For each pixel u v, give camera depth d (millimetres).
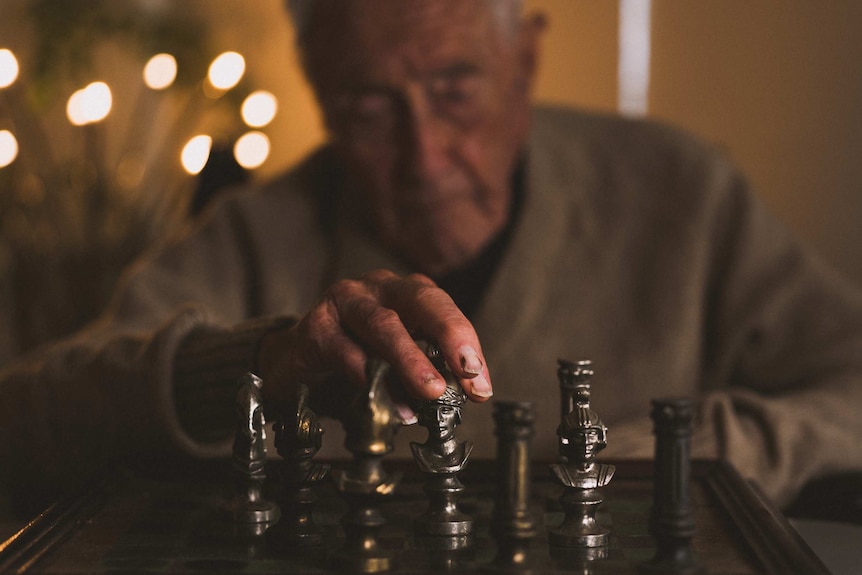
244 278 1705
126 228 3033
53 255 2953
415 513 777
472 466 949
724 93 2826
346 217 1656
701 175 1705
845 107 2709
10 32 3129
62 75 2990
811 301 1612
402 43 1446
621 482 907
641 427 1193
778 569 595
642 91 2920
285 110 3305
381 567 600
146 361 1030
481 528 723
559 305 1625
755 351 1616
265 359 893
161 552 655
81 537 700
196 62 2971
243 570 607
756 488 908
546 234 1630
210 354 985
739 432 1244
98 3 2969
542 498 836
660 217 1682
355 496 614
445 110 1495
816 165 2746
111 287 2912
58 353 1199
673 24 2871
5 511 1144
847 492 1203
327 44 1479
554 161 1716
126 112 3270
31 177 3096
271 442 1146
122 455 1068
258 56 3305
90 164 3070
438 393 687
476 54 1475
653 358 1601
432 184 1521
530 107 1660
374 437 622
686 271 1637
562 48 2969
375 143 1509
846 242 2725
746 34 2793
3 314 2916
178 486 885
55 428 1116
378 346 713
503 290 1592
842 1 2691
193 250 1699
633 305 1639
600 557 633
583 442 681
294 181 1745
